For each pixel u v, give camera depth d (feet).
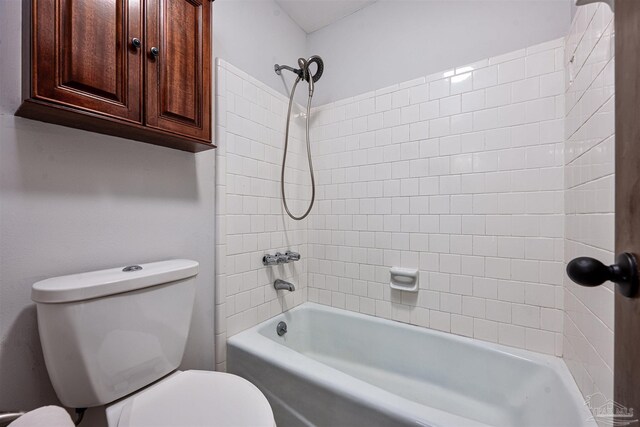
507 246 3.99
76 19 2.29
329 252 5.72
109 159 3.02
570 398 2.92
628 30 1.10
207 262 4.07
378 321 5.00
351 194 5.44
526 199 3.85
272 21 5.24
